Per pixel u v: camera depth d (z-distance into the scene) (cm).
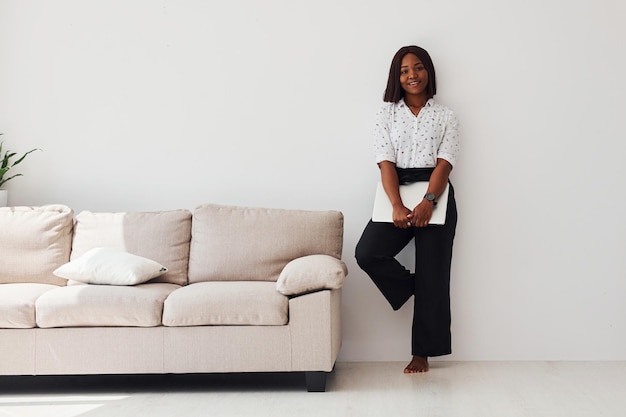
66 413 343
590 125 435
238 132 453
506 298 440
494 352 441
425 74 427
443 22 439
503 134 438
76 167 459
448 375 406
